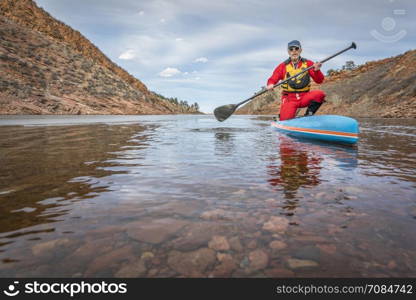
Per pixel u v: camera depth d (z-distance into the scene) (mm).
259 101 62375
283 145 3539
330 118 4055
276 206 1241
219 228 1013
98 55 45312
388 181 1687
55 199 1318
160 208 1211
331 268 780
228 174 1870
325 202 1296
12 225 1020
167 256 833
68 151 2846
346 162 2330
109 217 1107
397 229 1008
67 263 790
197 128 7008
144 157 2543
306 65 5438
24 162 2217
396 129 6723
